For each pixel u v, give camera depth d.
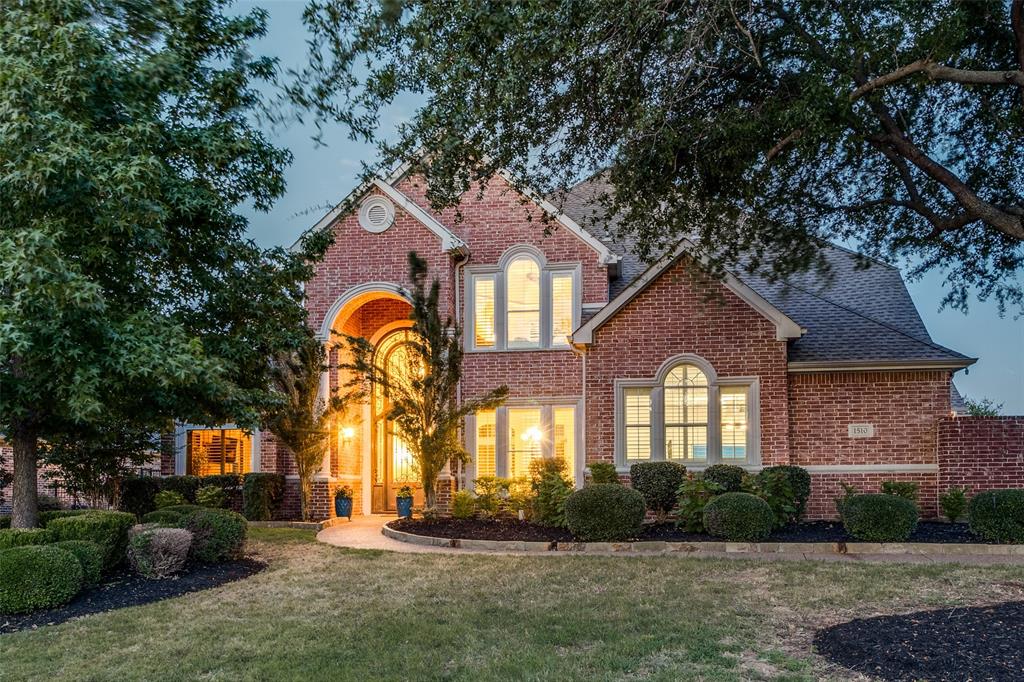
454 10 9.54
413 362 16.61
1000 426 15.16
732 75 11.57
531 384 18.27
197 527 11.84
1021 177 12.76
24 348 8.30
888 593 9.15
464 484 18.12
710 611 8.41
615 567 11.10
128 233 9.57
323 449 17.62
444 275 18.16
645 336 16.31
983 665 6.09
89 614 8.81
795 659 6.68
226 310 11.95
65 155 8.55
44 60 8.95
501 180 18.84
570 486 15.29
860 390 15.98
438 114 10.12
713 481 14.31
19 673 6.68
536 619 8.13
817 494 15.82
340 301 18.38
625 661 6.66
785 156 11.53
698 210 12.91
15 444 11.08
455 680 6.36
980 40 11.50
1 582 8.70
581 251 18.39
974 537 12.95
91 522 10.68
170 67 10.22
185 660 6.97
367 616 8.47
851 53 10.42
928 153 12.84
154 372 9.06
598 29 9.48
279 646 7.36
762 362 15.79
